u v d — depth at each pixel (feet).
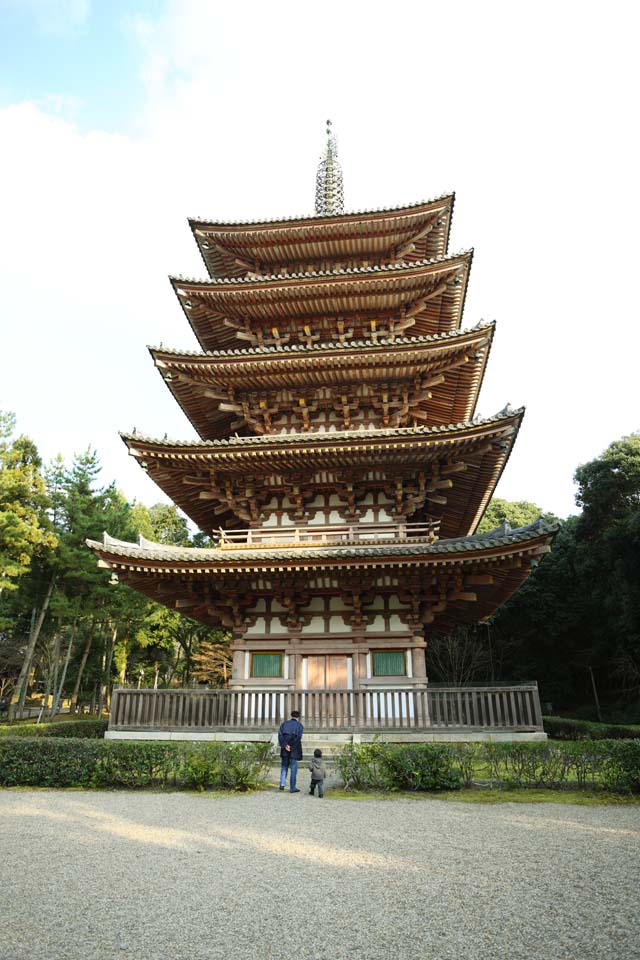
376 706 63.98
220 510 79.97
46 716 178.09
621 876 27.96
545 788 49.75
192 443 71.67
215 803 45.27
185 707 64.80
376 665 68.23
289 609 70.28
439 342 73.72
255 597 71.87
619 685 170.30
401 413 79.20
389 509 76.07
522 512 226.38
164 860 31.30
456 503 85.15
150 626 190.08
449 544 66.85
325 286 82.99
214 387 81.25
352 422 81.82
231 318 88.84
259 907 24.85
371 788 50.52
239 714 64.08
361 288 83.10
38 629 163.43
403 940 21.71
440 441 69.05
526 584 177.68
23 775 53.11
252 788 50.90
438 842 34.17
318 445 71.72
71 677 209.97
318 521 76.95
